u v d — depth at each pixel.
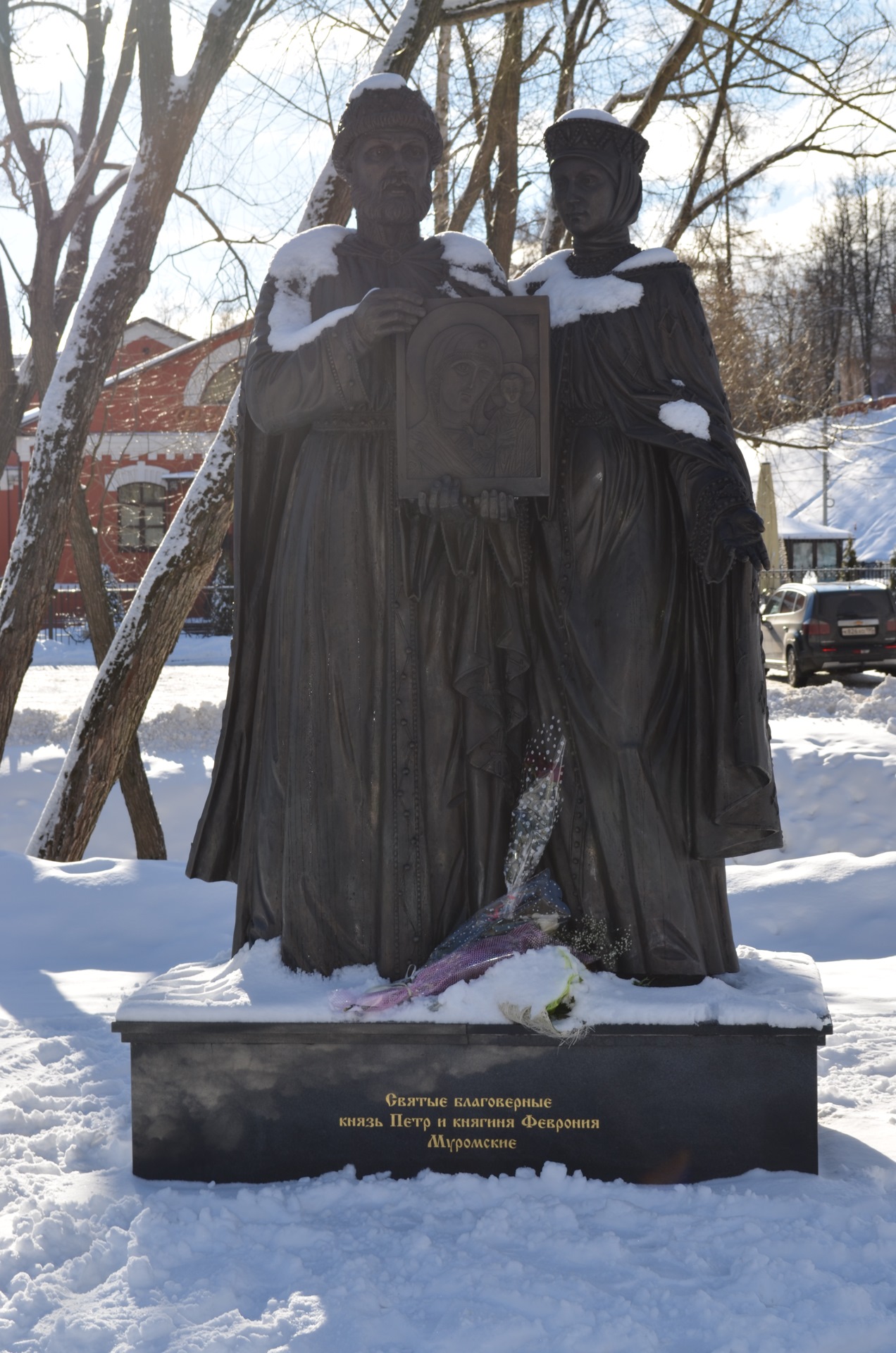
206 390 13.89
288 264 3.79
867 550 54.41
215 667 25.94
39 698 20.19
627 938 3.54
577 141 3.79
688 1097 3.33
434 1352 2.57
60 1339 2.62
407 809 3.58
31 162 12.09
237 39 9.72
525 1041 3.35
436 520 3.55
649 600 3.57
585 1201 3.20
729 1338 2.59
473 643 3.57
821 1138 3.67
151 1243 3.00
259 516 3.86
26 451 35.53
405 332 3.49
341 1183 3.28
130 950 6.48
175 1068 3.42
